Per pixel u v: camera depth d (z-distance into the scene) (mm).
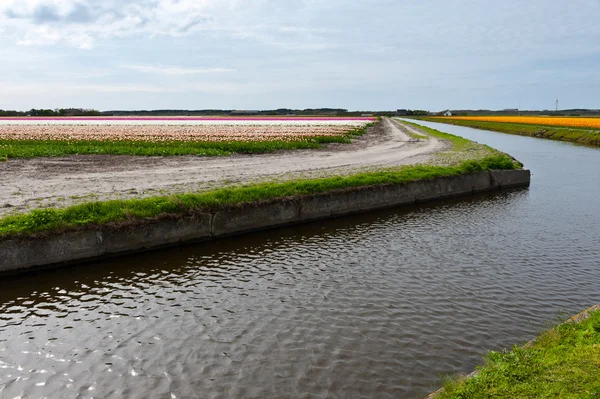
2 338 8328
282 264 12422
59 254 12031
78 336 8406
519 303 9750
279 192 17219
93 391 6746
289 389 6652
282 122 89375
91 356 7711
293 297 10086
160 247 13805
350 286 10734
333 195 18562
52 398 6586
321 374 7020
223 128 62562
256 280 11188
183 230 14258
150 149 32594
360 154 33344
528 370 5555
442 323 8758
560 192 24000
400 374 7000
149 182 19688
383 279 11211
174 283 11023
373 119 112250
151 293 10398
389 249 13867
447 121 139250
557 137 63344
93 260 12570
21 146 34875
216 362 7438
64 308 9617
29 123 82062
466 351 7695
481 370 5922
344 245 14359
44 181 19906
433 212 19812
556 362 5645
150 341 8188
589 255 13180
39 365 7453
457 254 13305
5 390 6777
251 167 25344
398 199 21250
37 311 9477
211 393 6605
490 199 22844
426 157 30734
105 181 19984
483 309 9430
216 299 10016
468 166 25016
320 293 10312
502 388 5238
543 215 18672
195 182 19625
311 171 23594
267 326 8680
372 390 6594
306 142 39125
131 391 6719
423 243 14555
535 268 12039
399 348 7793
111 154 31688
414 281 11078
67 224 12203
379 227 16922
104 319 9086
